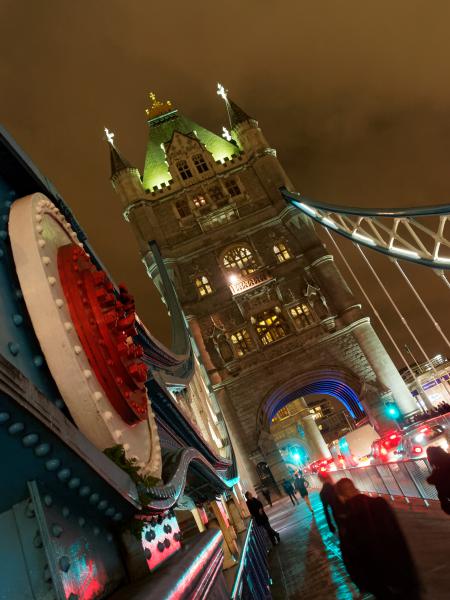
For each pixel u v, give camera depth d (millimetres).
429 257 27484
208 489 8641
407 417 43625
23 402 1474
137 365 2865
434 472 7230
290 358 47438
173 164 58188
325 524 16281
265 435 44969
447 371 48688
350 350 47000
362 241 40938
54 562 1589
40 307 2430
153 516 2576
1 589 1499
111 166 57875
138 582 2043
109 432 2449
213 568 2779
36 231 2637
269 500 37312
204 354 47969
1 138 2705
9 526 1620
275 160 55812
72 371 2406
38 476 1703
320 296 48562
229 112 59969
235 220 53750
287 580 10586
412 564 4359
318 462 40188
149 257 52938
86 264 3021
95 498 1977
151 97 68375
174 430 6910
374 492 14242
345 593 7863
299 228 51781
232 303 50500
